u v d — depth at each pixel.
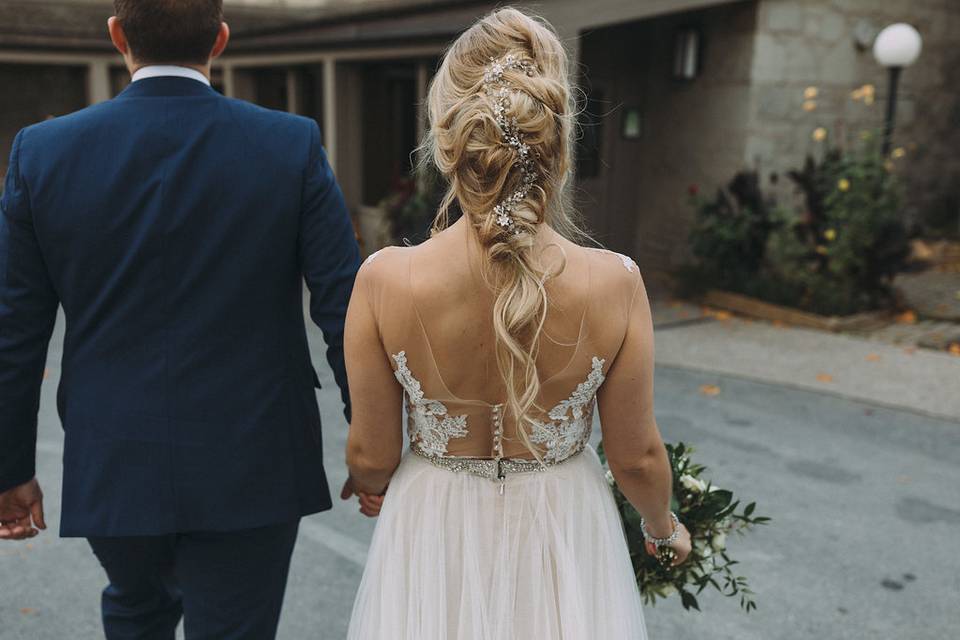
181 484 1.65
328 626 2.84
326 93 10.50
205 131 1.64
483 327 1.32
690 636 2.85
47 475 4.10
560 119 1.32
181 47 1.65
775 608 3.03
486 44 1.33
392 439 1.50
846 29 8.84
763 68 8.29
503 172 1.26
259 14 14.41
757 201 8.09
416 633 1.45
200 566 1.75
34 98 14.65
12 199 1.60
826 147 8.91
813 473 4.34
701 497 1.82
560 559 1.44
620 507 1.80
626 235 9.72
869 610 3.03
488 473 1.44
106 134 1.61
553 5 7.50
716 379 5.99
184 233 1.62
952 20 10.05
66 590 3.04
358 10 9.65
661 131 9.32
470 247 1.31
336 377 1.79
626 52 9.21
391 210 9.55
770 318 7.79
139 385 1.64
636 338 1.37
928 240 10.18
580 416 1.44
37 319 1.66
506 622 1.43
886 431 5.00
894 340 7.04
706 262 8.51
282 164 1.67
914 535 3.64
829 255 7.70
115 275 1.62
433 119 1.36
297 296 1.78
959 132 10.69
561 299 1.31
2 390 1.64
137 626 1.91
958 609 3.05
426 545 1.46
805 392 5.72
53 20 14.16
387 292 1.34
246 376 1.68
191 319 1.64
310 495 1.79
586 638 1.43
